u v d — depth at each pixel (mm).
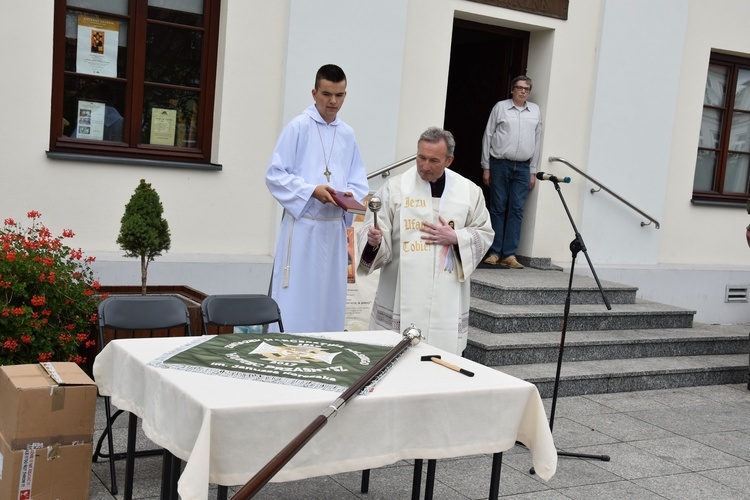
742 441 5289
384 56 6785
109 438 3711
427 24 7133
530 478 4352
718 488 4438
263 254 6566
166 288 5422
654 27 8172
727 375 6789
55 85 5785
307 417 2719
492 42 8258
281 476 2689
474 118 8500
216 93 6320
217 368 3000
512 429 3213
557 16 7730
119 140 6078
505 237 7793
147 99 6141
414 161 7199
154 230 4887
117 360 3293
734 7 8828
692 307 8734
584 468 4570
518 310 6582
